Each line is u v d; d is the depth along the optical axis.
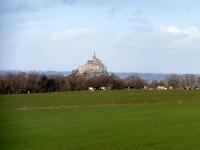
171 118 63.91
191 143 41.22
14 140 42.62
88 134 47.06
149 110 78.62
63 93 133.12
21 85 130.50
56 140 42.78
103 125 55.50
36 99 109.38
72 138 44.06
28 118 64.06
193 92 135.50
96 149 37.97
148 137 45.03
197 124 56.28
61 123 57.53
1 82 125.31
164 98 112.62
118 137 44.94
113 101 104.69
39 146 39.22
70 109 82.12
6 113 72.94
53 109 82.12
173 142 41.78
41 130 50.03
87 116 67.56
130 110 78.94
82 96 122.31
